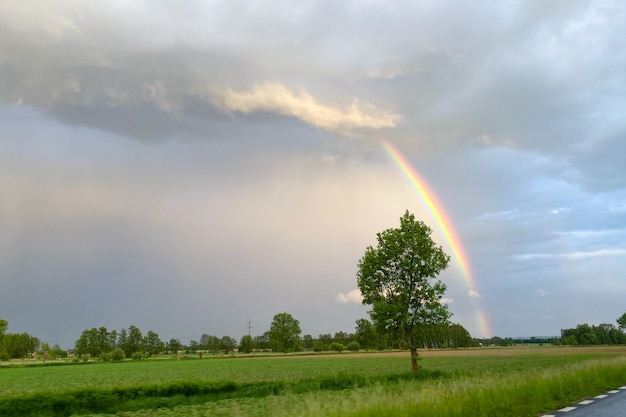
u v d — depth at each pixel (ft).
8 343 435.12
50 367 324.19
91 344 565.12
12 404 71.51
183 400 86.12
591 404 49.80
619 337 605.73
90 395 79.87
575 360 218.38
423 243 125.39
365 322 561.43
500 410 42.32
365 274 127.95
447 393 47.67
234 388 100.17
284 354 566.77
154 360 463.01
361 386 101.14
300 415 43.24
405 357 367.66
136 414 66.74
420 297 123.34
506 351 419.13
